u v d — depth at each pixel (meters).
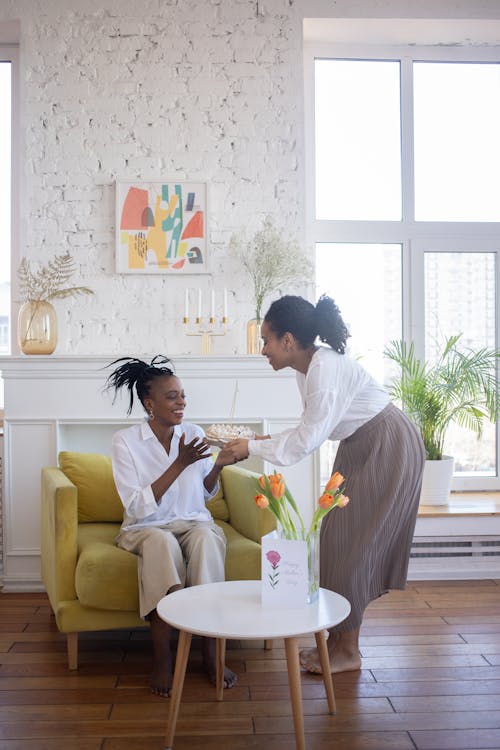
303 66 4.18
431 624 3.03
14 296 4.19
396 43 4.44
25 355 3.60
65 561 2.59
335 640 2.59
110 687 2.43
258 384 3.68
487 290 4.50
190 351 4.00
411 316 4.43
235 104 4.04
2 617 3.18
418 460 2.53
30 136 3.96
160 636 2.40
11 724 2.16
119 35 4.00
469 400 4.34
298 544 2.02
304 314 2.51
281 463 2.41
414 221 4.43
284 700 2.32
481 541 3.74
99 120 3.99
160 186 3.97
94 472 3.19
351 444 2.56
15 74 4.23
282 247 3.86
